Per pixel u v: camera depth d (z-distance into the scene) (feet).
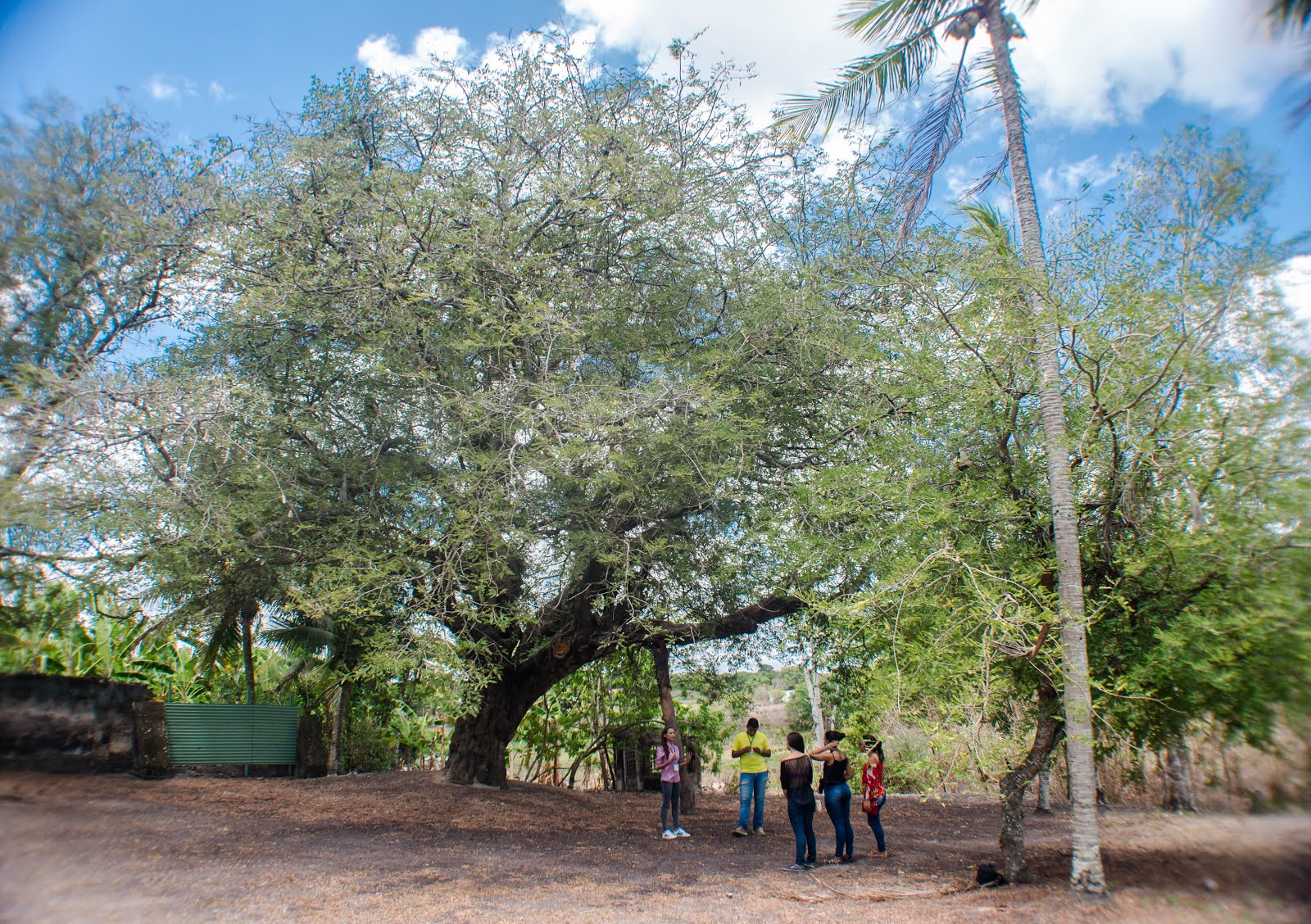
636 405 31.24
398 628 30.30
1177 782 38.88
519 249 34.96
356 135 36.45
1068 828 39.22
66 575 29.22
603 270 37.29
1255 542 20.63
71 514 27.66
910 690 23.39
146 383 28.19
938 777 23.08
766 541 32.01
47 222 29.07
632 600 34.35
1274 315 21.62
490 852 30.66
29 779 32.81
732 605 39.04
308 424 34.71
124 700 39.37
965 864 29.04
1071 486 23.76
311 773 47.98
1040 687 25.34
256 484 32.17
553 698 59.06
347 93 35.99
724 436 31.50
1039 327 24.08
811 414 36.94
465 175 34.96
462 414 31.71
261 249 32.48
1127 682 23.15
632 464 30.71
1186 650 21.61
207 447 31.19
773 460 37.42
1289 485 20.29
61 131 29.94
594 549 33.17
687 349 37.22
